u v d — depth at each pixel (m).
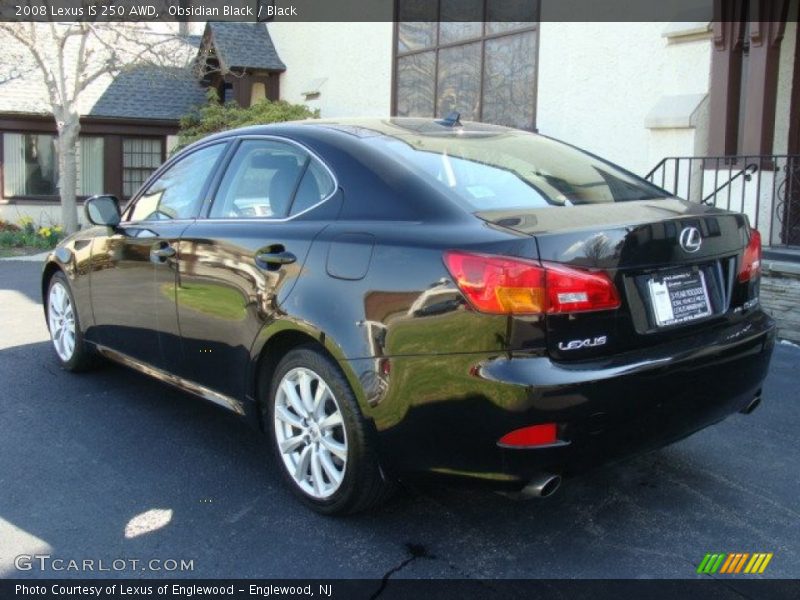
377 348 2.95
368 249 3.06
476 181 3.29
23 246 15.35
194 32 22.91
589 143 10.01
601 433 2.74
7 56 17.39
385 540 3.16
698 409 3.03
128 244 4.45
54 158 18.41
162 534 3.21
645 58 9.16
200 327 3.89
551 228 2.80
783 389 5.05
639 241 2.88
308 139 3.65
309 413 3.34
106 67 15.11
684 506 3.44
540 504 3.47
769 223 7.54
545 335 2.67
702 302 3.14
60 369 5.59
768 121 7.49
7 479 3.74
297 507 3.45
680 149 8.60
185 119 17.41
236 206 3.88
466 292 2.72
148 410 4.72
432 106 12.96
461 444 2.78
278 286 3.36
